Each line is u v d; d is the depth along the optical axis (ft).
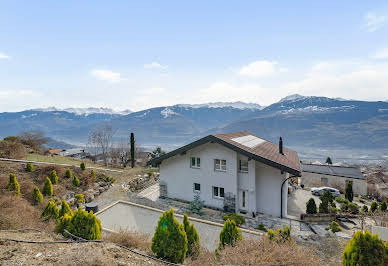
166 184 64.54
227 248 23.86
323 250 35.63
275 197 54.70
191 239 27.86
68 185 58.95
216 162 57.82
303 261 20.71
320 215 53.16
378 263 20.52
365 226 50.75
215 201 57.57
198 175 59.52
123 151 152.87
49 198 49.24
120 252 21.54
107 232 34.58
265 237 25.75
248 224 49.80
